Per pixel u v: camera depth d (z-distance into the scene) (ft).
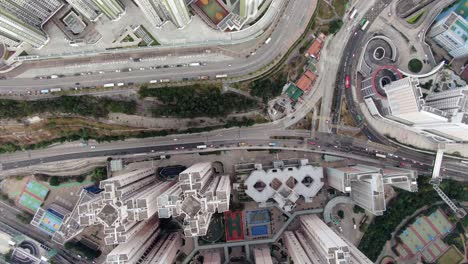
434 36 571.28
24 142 582.35
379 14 572.51
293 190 546.26
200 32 536.01
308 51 557.33
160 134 576.61
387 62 580.30
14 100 549.13
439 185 578.66
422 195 580.71
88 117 570.46
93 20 524.93
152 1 452.76
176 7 444.96
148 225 520.83
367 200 503.20
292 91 561.02
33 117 559.38
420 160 589.73
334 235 460.55
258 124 581.12
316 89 575.79
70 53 536.42
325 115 580.71
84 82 550.77
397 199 581.12
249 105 559.79
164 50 547.49
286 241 570.87
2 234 586.86
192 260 585.22
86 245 587.27
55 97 553.23
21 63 545.85
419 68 577.84
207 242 581.12
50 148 588.91
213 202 403.13
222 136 584.81
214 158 589.32
